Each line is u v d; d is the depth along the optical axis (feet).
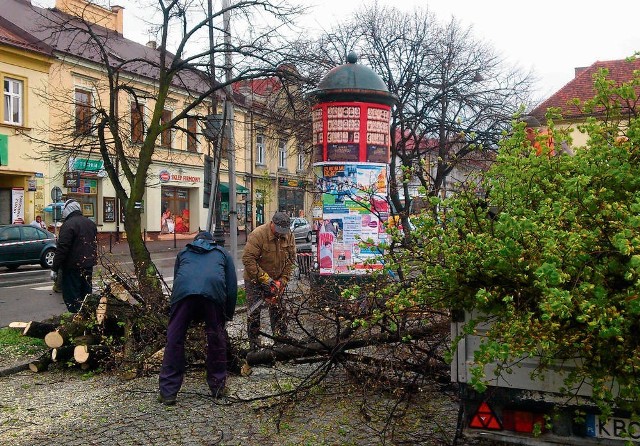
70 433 16.19
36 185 95.09
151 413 17.70
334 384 18.39
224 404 17.95
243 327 22.80
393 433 14.97
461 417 13.30
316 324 19.02
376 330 17.44
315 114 31.65
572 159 11.68
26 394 19.95
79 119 40.34
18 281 59.41
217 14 35.55
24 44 91.76
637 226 9.38
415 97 59.26
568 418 11.52
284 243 24.08
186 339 21.31
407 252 13.41
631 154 11.39
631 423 11.05
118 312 22.56
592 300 9.69
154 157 116.78
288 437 15.60
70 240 27.96
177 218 128.57
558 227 10.72
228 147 42.63
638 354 9.89
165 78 36.04
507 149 12.56
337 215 30.40
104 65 39.34
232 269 19.57
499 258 10.93
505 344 10.44
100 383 21.16
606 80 12.02
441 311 14.53
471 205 12.44
